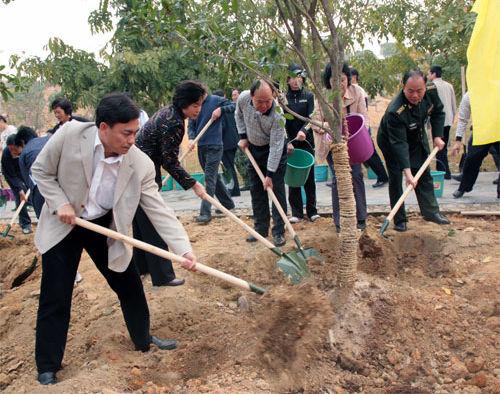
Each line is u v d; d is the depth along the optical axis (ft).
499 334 12.59
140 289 12.48
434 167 35.09
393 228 19.31
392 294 13.70
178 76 35.42
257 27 13.17
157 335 13.66
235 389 10.85
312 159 20.03
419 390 11.30
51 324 11.51
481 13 12.60
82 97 36.27
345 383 11.54
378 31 22.57
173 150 15.25
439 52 35.40
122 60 34.32
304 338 12.00
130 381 11.51
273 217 18.84
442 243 17.83
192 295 15.72
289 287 12.59
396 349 12.32
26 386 11.60
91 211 11.28
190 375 11.94
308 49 15.31
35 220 29.09
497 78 12.69
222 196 24.79
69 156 10.61
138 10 12.06
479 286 14.67
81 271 18.94
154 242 15.42
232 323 13.74
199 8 13.23
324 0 12.15
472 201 23.16
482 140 12.87
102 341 13.20
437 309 13.55
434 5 32.42
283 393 11.13
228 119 28.25
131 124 10.05
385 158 18.98
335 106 13.15
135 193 11.23
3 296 18.88
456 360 12.00
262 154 18.49
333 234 18.93
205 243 20.27
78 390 10.84
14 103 67.87
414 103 17.37
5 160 25.09
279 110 12.92
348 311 13.09
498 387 11.00
